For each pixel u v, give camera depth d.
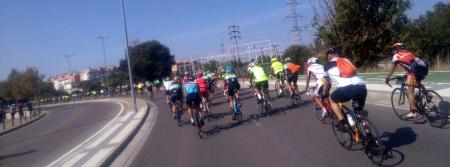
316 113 12.46
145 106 29.84
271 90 26.84
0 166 14.16
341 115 7.81
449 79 17.05
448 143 7.75
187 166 9.09
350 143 8.19
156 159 10.40
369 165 7.14
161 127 16.91
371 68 28.73
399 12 27.50
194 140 12.41
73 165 10.92
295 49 46.88
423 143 7.95
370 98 15.85
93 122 27.02
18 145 20.62
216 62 66.06
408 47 27.66
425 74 9.45
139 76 75.75
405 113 11.04
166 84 20.16
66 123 31.36
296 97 16.70
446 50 32.78
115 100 57.16
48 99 101.06
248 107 18.80
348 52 28.34
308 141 9.73
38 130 29.47
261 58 61.31
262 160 8.63
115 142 13.66
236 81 14.38
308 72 11.68
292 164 7.96
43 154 15.40
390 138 8.66
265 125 13.05
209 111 17.33
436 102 9.30
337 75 7.50
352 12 27.45
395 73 24.31
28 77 74.88
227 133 12.70
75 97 99.06
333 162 7.66
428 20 34.03
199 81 16.62
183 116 19.58
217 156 9.64
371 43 28.03
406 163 6.95
